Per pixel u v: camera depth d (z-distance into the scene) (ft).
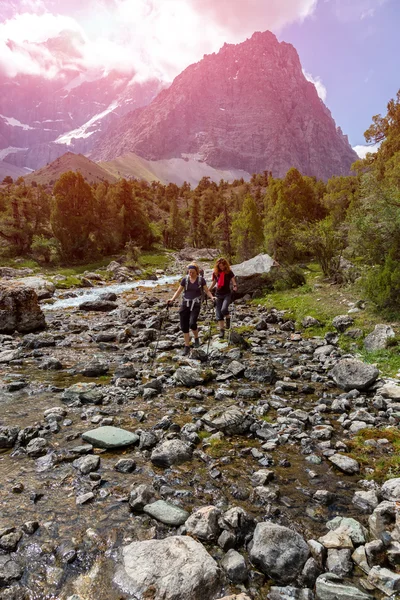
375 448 18.51
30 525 12.44
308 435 19.99
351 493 15.02
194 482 15.48
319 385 28.35
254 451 18.13
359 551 11.59
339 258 71.56
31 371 31.68
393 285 40.83
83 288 110.32
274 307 61.16
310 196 183.52
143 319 56.59
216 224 238.48
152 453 17.15
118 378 28.55
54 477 15.67
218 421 20.43
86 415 22.11
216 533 12.40
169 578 10.46
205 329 47.83
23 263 173.47
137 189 589.73
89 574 10.83
